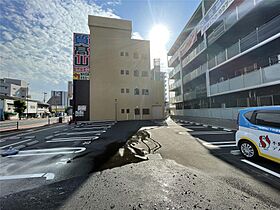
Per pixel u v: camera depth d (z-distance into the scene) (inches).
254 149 184.4
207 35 700.0
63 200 111.3
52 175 158.4
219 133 405.7
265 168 161.8
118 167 175.8
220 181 134.2
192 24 914.7
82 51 968.9
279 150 155.3
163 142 307.6
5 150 267.0
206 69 677.3
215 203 101.7
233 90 501.0
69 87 1159.6
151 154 223.9
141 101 1042.7
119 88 1008.2
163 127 577.6
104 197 113.1
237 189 120.1
